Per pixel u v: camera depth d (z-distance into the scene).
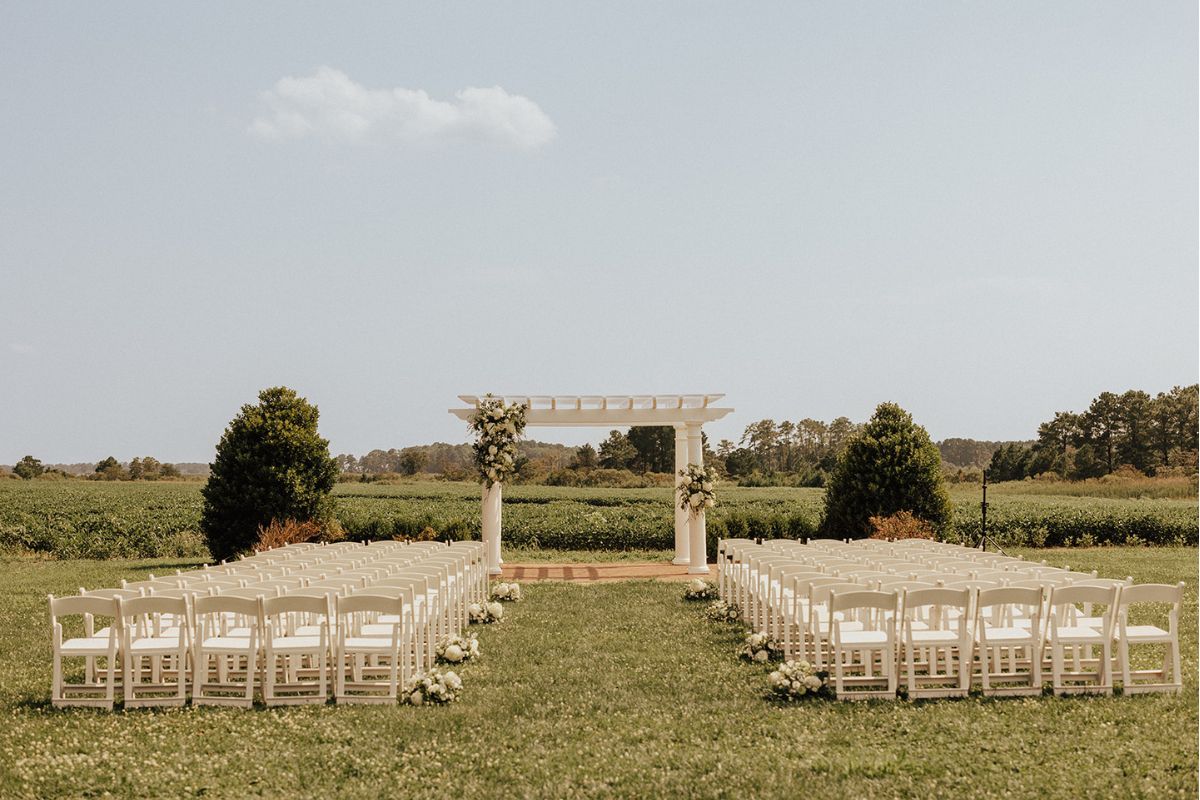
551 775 6.73
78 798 6.45
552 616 14.68
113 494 50.28
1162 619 13.28
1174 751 6.85
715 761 6.93
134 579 19.42
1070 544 25.98
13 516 30.25
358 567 12.23
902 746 7.20
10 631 13.23
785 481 67.88
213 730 7.89
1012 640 8.64
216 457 20.95
